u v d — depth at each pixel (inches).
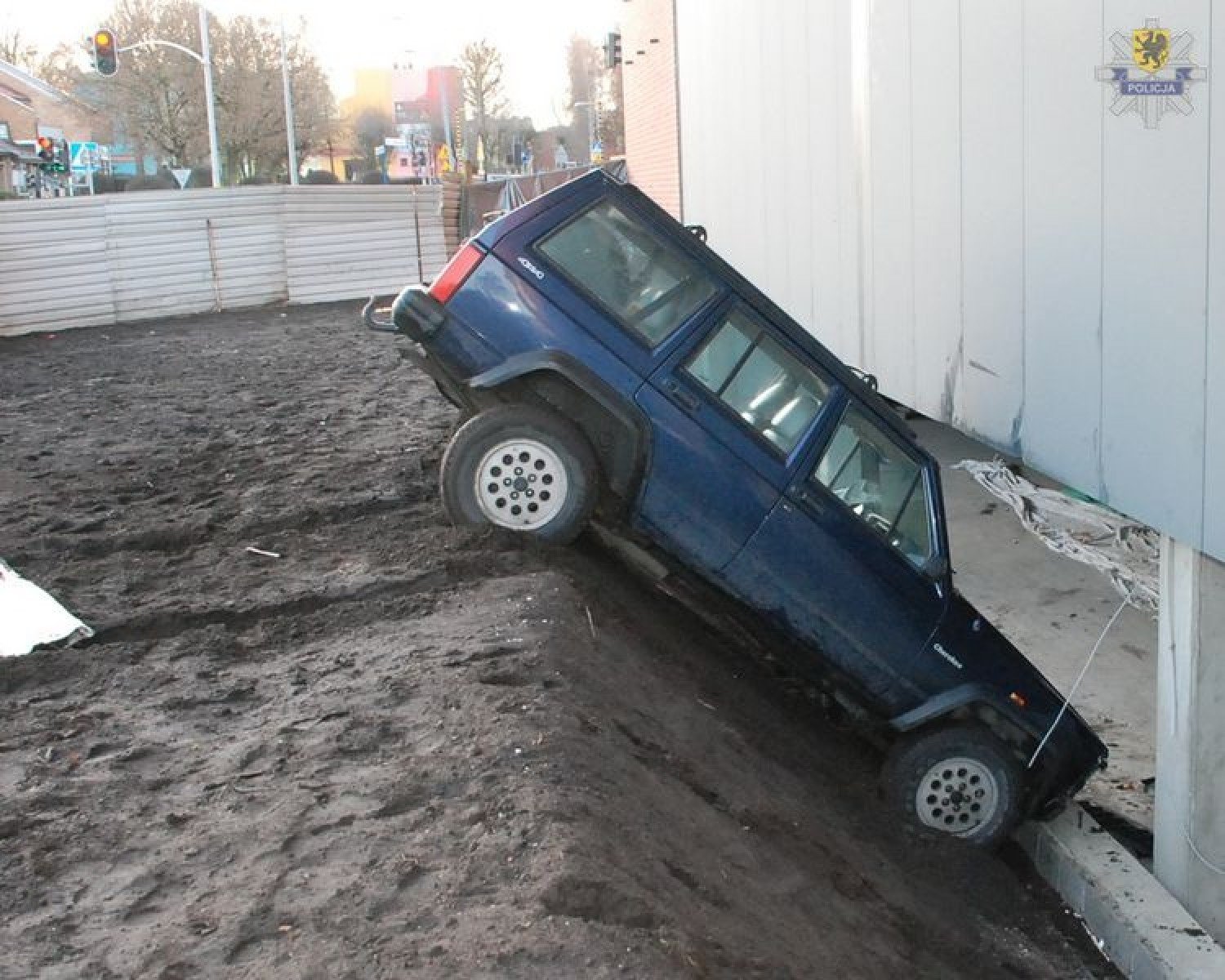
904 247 373.1
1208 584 236.7
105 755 188.2
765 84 553.3
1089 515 405.7
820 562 262.7
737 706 265.6
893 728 267.3
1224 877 247.8
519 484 267.6
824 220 463.2
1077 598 393.7
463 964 130.0
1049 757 265.1
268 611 256.4
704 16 706.2
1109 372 250.8
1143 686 347.6
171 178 2226.9
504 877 147.4
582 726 194.7
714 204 695.1
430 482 373.4
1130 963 234.5
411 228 1277.1
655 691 235.5
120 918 142.9
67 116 2839.6
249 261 1161.4
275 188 1166.3
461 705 196.7
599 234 267.6
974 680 266.8
